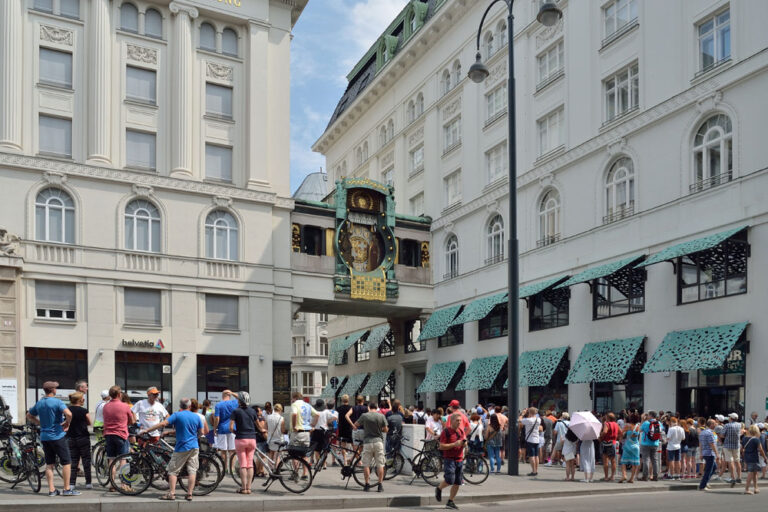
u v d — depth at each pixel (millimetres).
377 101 51625
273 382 36312
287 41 39500
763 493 17062
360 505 14750
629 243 28500
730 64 24719
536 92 34812
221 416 17078
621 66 29672
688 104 26219
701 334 24500
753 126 23844
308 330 76062
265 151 37656
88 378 32312
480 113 39094
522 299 34375
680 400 25500
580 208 31453
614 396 28609
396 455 18969
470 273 38812
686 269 25844
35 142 32812
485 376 35438
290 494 15234
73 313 32625
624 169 29484
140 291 34125
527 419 20359
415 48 45250
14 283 30375
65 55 34031
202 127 36688
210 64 37219
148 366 33844
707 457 17938
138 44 35562
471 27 40062
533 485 17703
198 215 35656
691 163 26250
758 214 23312
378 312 42562
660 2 27859
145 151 35312
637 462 18797
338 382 49875
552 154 33406
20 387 30047
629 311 28172
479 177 38844
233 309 36094
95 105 33875
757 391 22781
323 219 39031
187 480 14586
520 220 35375
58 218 32844
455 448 14422
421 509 14469
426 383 40438
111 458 14523
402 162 47469
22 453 14695
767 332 22625
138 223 34531
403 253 41750
